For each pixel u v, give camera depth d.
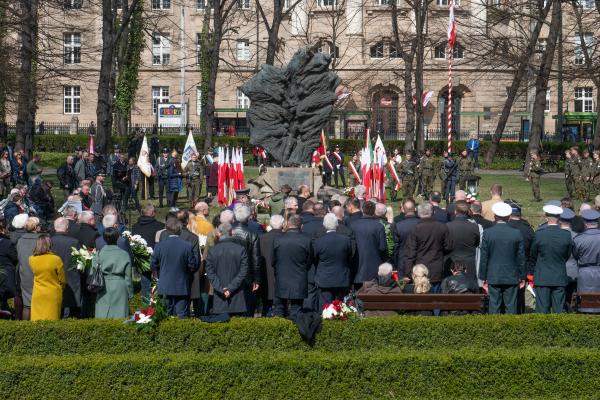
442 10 70.00
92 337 14.66
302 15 73.12
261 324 14.62
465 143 60.81
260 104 31.03
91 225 17.98
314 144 31.27
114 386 13.65
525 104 74.00
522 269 16.67
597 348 14.70
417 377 13.88
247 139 61.50
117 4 52.41
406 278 16.92
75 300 16.80
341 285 16.53
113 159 36.31
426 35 56.12
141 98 74.88
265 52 74.81
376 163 33.50
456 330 14.90
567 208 18.08
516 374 13.95
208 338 14.57
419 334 14.84
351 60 73.25
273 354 14.05
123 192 33.06
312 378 13.75
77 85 76.56
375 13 73.25
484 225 18.59
